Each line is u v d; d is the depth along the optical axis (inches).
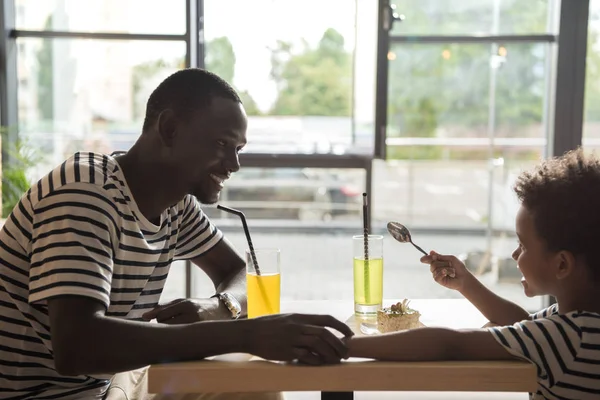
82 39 146.5
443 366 43.2
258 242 155.9
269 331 44.5
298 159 146.9
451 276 62.8
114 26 145.9
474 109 147.6
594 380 44.0
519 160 148.9
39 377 55.3
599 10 138.9
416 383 43.3
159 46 146.2
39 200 51.9
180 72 57.1
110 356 44.9
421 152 149.7
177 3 144.8
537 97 146.3
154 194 57.6
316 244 157.3
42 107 148.6
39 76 147.7
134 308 59.1
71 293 46.6
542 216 48.6
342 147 148.2
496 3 143.9
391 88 146.9
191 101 55.4
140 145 57.4
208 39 148.3
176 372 43.4
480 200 152.7
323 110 147.6
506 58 145.4
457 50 145.5
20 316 54.0
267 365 44.0
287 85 147.7
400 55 145.8
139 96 148.1
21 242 53.1
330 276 159.3
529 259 49.9
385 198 154.0
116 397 57.8
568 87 141.0
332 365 43.8
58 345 45.7
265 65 147.9
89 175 52.5
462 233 155.9
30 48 146.9
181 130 55.6
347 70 146.2
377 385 43.4
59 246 48.3
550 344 44.1
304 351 43.8
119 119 149.2
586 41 139.3
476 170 150.7
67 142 149.7
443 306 68.6
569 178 48.5
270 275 61.7
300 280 159.5
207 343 44.6
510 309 61.2
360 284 64.0
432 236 156.6
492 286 157.2
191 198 70.4
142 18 145.5
